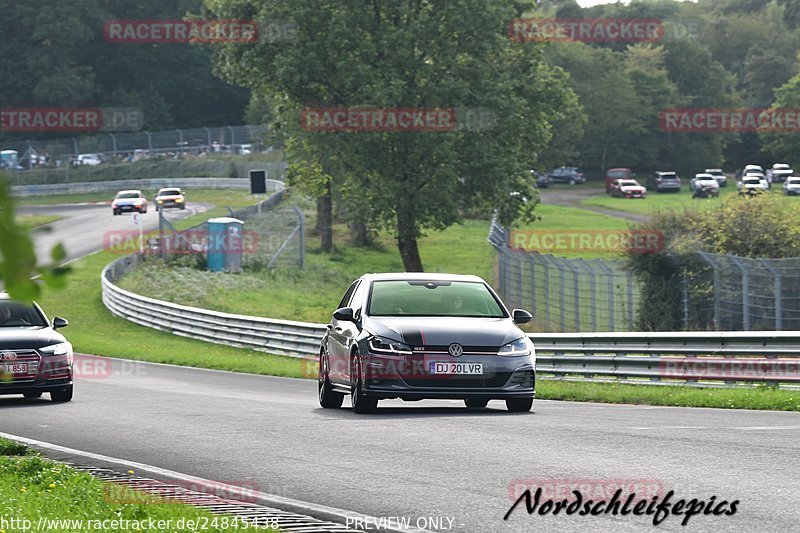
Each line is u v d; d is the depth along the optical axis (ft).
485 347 135.33
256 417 137.18
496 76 490.08
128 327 411.75
